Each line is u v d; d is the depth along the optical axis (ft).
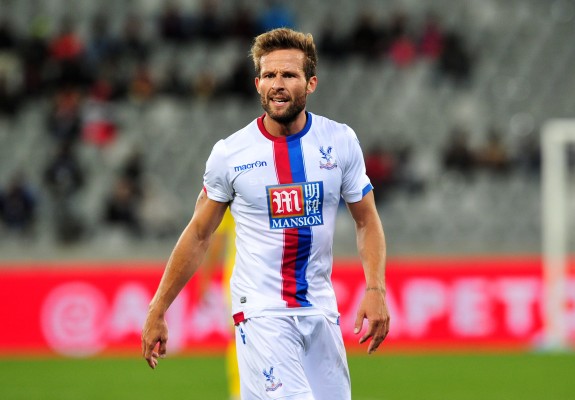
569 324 165.89
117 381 131.23
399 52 226.58
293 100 51.67
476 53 232.73
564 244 165.17
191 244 53.47
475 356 157.58
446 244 182.19
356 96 221.46
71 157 198.08
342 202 193.36
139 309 162.81
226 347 163.12
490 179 205.67
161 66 223.10
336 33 226.38
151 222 191.72
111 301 162.81
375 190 197.67
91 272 163.63
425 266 167.32
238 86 218.18
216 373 139.03
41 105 214.90
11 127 209.97
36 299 162.81
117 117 212.64
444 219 197.88
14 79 217.77
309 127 53.21
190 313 163.22
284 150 52.54
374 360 153.48
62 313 162.81
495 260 168.14
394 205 198.59
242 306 53.36
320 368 54.19
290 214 52.47
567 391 121.29
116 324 162.81
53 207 193.57
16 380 132.67
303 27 231.71
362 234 54.29
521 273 167.63
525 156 208.54
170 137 211.20
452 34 228.02
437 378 133.08
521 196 203.10
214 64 224.53
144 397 117.08
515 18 237.25
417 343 166.20
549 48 234.38
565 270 165.99
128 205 191.62
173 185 203.00
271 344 52.34
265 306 52.65
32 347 162.40
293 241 52.60
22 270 163.53
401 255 172.96
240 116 216.13
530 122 221.87
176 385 126.93
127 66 218.79
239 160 52.70
